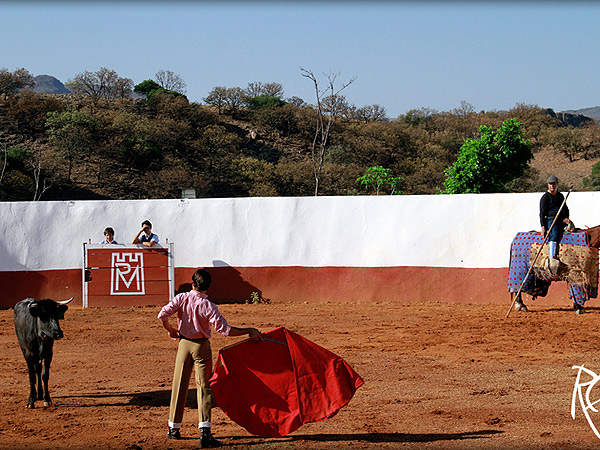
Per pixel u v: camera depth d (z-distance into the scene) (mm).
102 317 16438
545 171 88938
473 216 18047
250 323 15000
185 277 18875
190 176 66625
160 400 8805
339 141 86125
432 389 9180
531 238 15719
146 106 90750
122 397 8977
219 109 94875
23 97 76625
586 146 94062
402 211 18453
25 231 18750
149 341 13195
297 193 67625
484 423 7555
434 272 18219
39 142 69688
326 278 18656
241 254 18875
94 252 18234
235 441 7020
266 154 80000
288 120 89000
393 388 9258
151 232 18953
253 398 6902
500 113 121500
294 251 18797
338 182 70250
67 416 8023
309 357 7055
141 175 67125
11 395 9109
